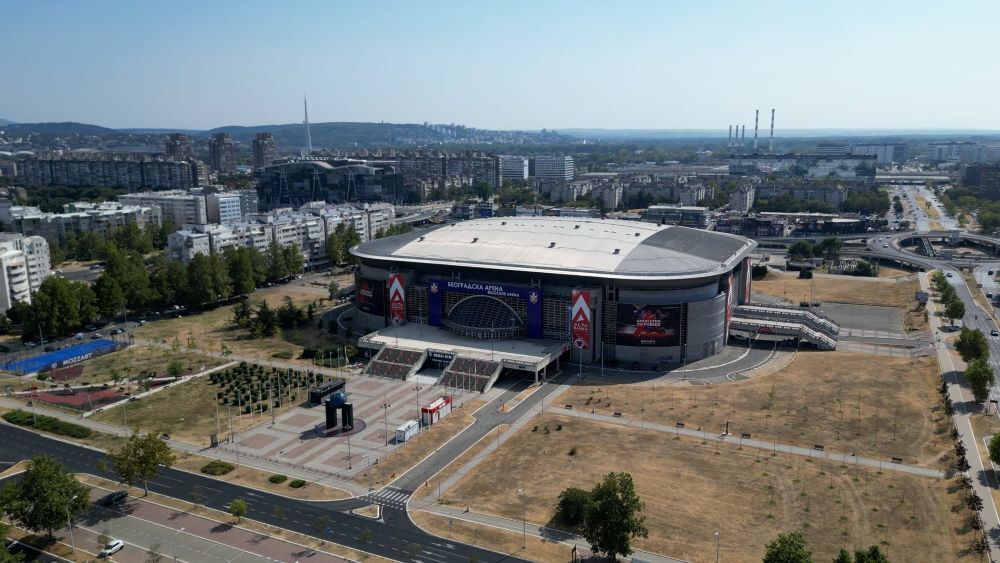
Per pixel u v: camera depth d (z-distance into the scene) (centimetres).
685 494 15462
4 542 13475
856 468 16512
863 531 13862
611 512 12838
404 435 18675
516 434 18988
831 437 18275
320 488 16262
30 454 18362
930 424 18975
